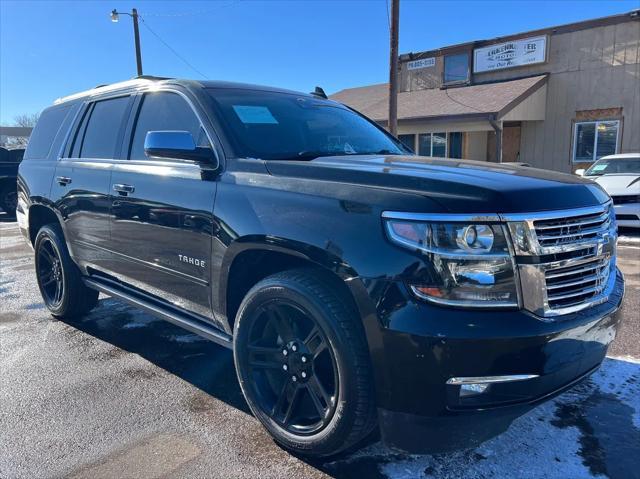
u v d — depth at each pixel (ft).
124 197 11.82
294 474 8.34
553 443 9.16
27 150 17.54
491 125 53.57
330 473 8.38
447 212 7.00
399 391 7.19
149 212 11.08
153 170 11.27
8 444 9.20
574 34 54.85
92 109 14.56
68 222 14.20
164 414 10.27
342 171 8.38
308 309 7.99
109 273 13.14
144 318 16.30
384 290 7.11
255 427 9.78
